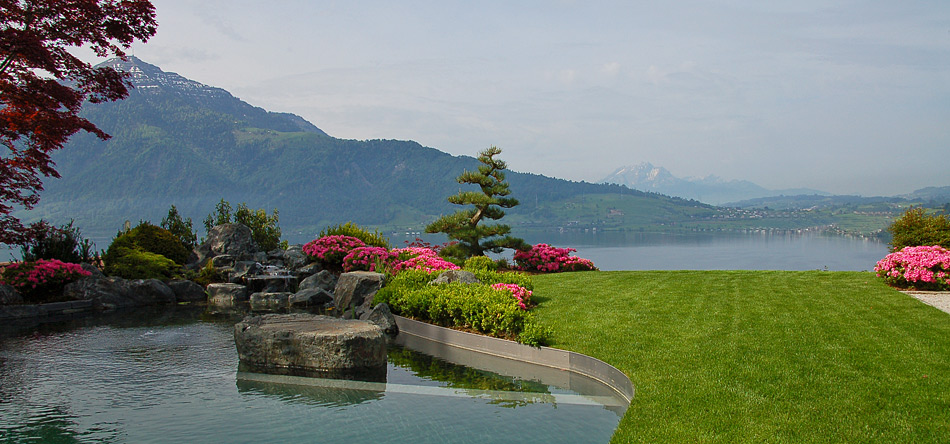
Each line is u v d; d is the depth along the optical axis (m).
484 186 25.17
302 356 9.23
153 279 17.39
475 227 24.64
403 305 12.71
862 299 12.74
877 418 5.80
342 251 21.48
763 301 12.70
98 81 14.01
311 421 6.68
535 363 9.43
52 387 8.11
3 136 13.16
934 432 5.45
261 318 10.53
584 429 6.30
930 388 6.65
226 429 6.36
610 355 8.58
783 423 5.71
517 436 6.10
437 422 6.61
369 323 10.17
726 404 6.27
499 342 10.05
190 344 11.20
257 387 8.14
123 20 13.59
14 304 14.64
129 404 7.34
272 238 27.16
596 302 13.05
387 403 7.34
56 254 18.69
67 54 13.25
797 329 9.81
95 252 21.11
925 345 8.58
